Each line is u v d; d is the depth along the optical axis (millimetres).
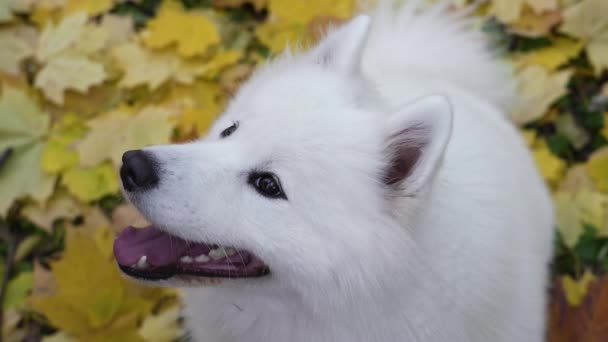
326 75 733
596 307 854
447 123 644
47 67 1044
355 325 709
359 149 682
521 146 891
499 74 1016
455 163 742
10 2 1106
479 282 721
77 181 983
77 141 997
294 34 1101
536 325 811
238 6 1194
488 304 731
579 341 860
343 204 675
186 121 1025
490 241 730
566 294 906
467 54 987
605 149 1003
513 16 1100
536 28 1092
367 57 932
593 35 1064
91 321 886
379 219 681
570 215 976
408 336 712
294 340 742
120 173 701
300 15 1107
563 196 989
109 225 958
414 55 949
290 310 724
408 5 996
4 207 965
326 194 674
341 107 698
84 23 1083
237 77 1082
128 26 1119
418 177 662
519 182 811
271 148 681
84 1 1128
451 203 714
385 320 706
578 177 1003
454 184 726
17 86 1045
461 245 710
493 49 1079
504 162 799
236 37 1146
